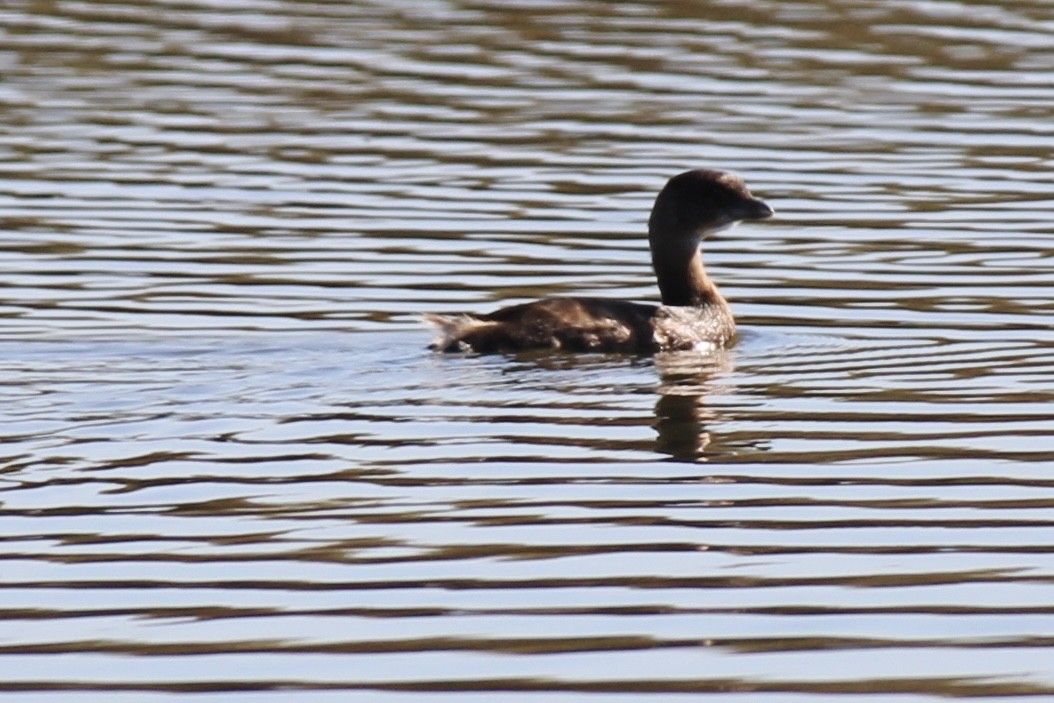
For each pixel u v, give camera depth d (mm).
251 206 20984
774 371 16000
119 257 19203
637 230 20344
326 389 15250
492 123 24031
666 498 12727
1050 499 12617
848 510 12484
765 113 24438
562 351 16500
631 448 13773
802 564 11586
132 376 15484
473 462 13422
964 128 23891
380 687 10000
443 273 18953
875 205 21156
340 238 19953
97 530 12094
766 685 10039
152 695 9914
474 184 21781
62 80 25656
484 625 10719
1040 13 29266
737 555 11719
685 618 10812
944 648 10453
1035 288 18375
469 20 28828
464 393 15180
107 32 28047
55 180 21719
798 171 22266
